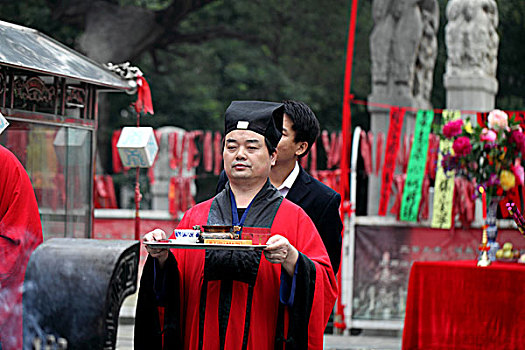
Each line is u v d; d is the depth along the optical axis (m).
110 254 4.08
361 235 13.25
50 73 8.05
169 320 5.20
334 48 32.66
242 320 5.07
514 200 11.07
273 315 5.17
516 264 10.25
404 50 15.00
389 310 13.17
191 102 34.16
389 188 13.32
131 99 33.50
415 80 15.44
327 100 33.34
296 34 32.75
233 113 5.29
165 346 5.21
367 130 33.75
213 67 34.53
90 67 9.19
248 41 32.97
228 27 33.97
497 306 9.83
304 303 5.01
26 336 4.09
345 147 13.06
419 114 12.95
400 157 13.73
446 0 30.58
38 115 8.91
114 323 4.12
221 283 5.14
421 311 10.30
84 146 9.70
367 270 13.25
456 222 13.10
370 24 32.34
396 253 13.23
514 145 10.46
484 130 10.52
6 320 5.98
